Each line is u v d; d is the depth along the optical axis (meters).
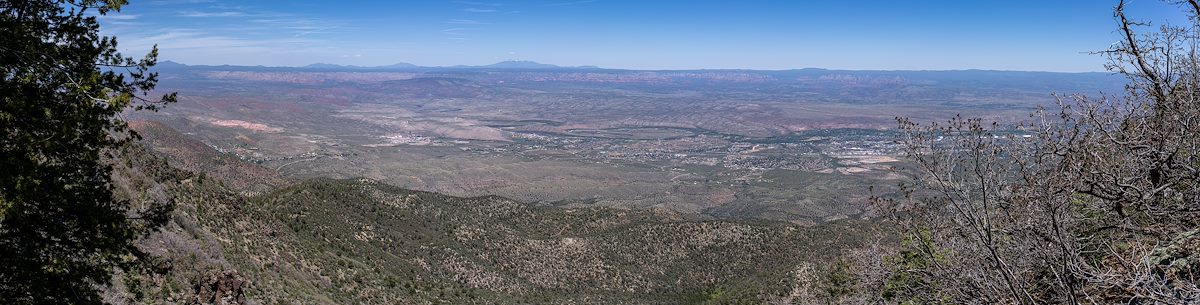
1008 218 6.66
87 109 9.95
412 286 42.53
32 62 9.62
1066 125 6.49
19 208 8.88
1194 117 6.51
